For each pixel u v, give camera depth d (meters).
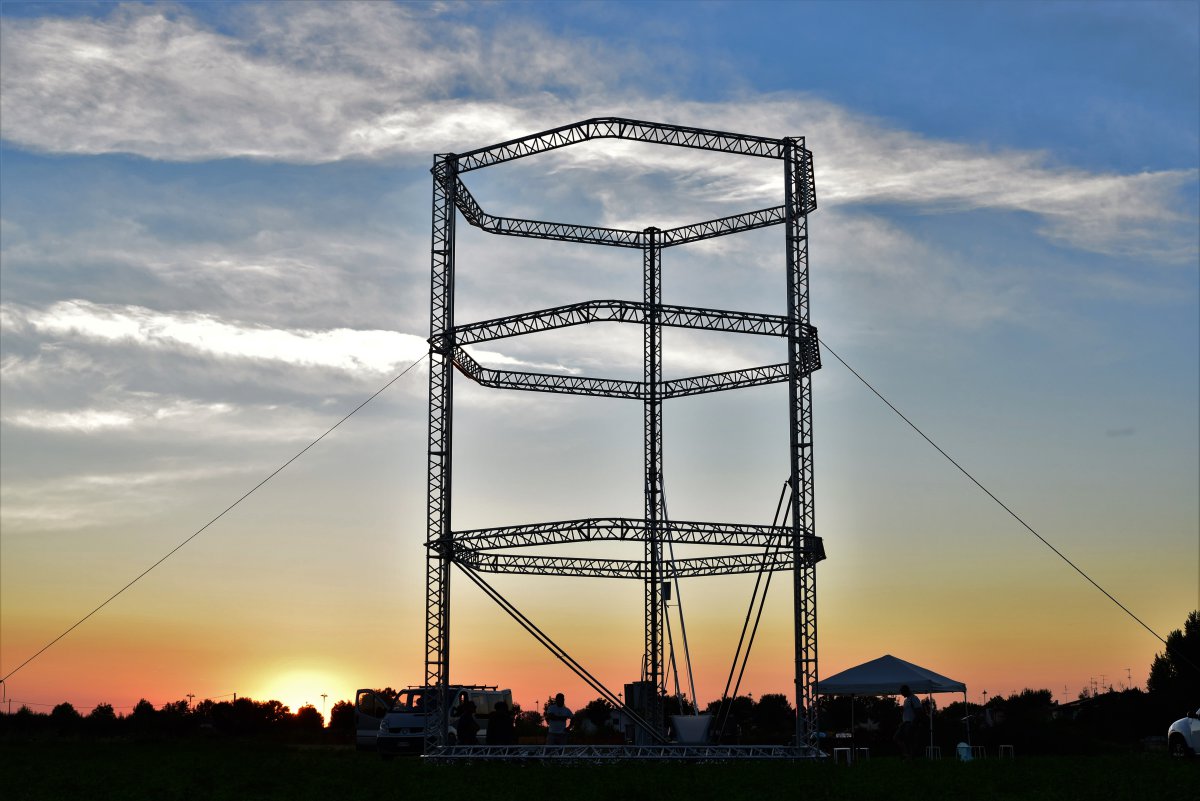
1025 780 25.14
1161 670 79.25
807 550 41.75
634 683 51.06
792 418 41.91
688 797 22.64
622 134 44.09
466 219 50.78
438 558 43.09
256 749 46.31
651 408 53.50
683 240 53.28
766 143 44.44
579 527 42.53
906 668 40.62
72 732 58.56
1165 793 22.12
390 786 25.69
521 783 26.42
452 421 43.91
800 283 43.53
